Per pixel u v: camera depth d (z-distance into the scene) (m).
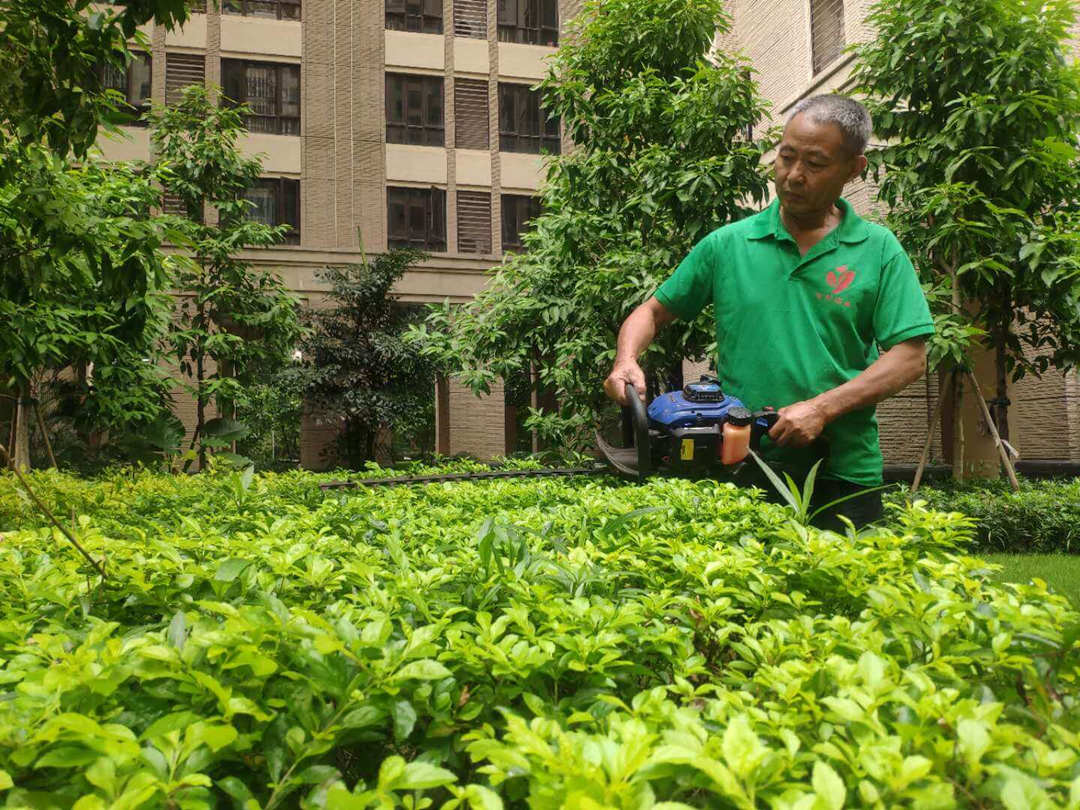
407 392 17.31
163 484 5.34
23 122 3.19
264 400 17.73
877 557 1.46
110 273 3.71
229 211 12.43
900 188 7.21
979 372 10.30
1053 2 6.54
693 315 3.19
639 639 1.06
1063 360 7.54
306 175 21.08
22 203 3.69
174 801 0.68
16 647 1.07
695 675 1.11
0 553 1.64
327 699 0.90
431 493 3.48
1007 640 0.96
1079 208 7.22
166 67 20.20
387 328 17.64
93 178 8.41
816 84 11.52
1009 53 6.45
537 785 0.68
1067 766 0.71
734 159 7.34
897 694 0.79
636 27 7.97
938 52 6.74
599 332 8.10
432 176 22.12
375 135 21.64
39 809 0.68
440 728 0.87
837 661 0.89
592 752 0.67
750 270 2.89
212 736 0.73
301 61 21.19
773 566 1.42
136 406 10.84
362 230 21.38
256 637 0.92
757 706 0.92
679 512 2.20
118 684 0.87
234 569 1.26
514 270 9.45
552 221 8.48
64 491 3.98
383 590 1.27
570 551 1.56
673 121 7.83
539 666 0.96
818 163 2.65
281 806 0.80
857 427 2.79
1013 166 6.44
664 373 8.20
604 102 8.05
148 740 0.78
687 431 2.60
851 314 2.79
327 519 2.34
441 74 22.36
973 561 1.46
